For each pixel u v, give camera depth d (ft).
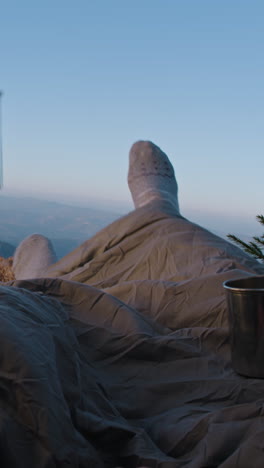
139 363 4.25
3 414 2.58
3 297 3.47
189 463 2.89
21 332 2.98
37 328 3.20
